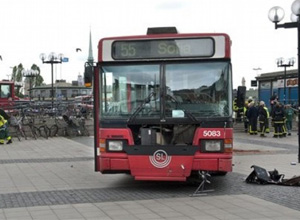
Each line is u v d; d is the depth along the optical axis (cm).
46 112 2558
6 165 1295
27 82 7600
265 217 669
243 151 1638
